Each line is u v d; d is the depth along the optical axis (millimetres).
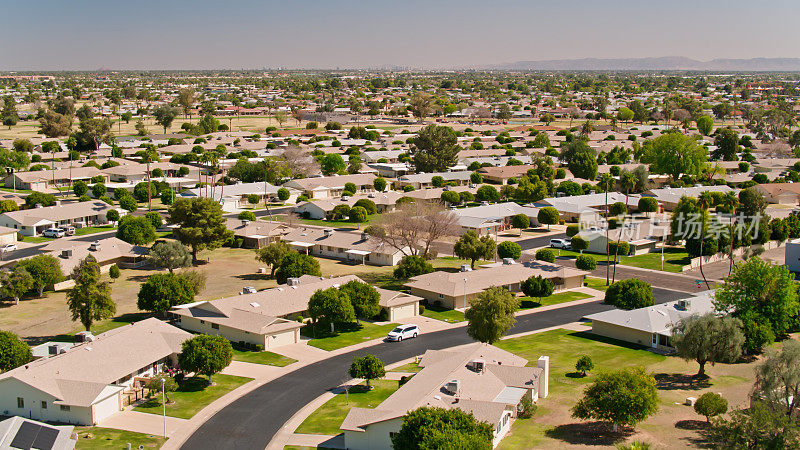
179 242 108250
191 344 68438
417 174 196000
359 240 122125
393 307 89188
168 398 65750
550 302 98938
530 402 61312
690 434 57781
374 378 67812
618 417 57219
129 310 91562
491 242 109875
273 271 109438
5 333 68938
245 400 65312
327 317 83625
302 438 57594
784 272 80688
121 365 66688
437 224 111062
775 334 81625
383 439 54281
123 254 114062
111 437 57500
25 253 118875
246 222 132750
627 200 158375
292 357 76625
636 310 85062
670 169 198250
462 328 86625
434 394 57000
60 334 82438
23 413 61594
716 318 71188
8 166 189625
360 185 186500
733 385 68938
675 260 122500
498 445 55594
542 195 161875
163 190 172500
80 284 79125
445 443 46938
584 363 70938
